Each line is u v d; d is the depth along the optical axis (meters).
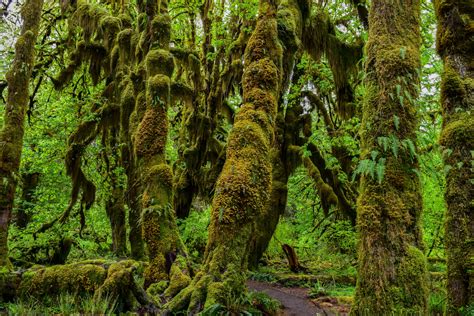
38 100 15.81
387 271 4.04
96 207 15.56
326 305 7.33
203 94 15.13
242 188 5.60
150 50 9.22
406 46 4.63
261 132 6.07
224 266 5.40
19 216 17.03
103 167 14.18
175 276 6.61
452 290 4.37
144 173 8.10
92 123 12.95
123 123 11.34
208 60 15.16
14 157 8.87
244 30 12.11
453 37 4.99
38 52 14.53
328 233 14.97
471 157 4.50
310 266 14.40
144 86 9.55
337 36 12.62
